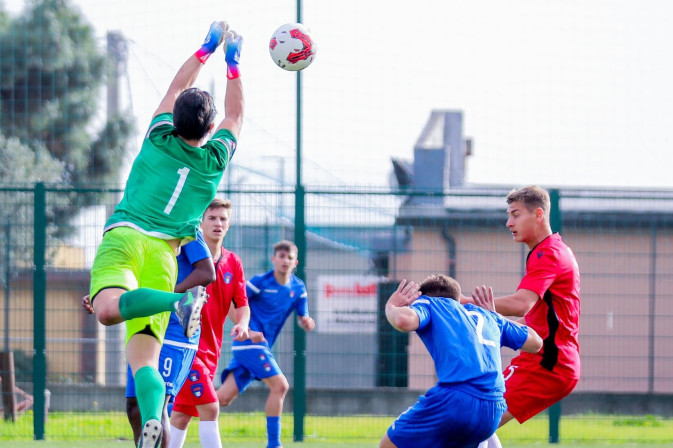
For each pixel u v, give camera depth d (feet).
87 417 68.18
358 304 70.08
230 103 34.42
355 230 69.36
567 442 69.36
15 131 113.80
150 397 29.78
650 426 70.13
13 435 67.21
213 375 45.83
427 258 70.08
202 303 28.48
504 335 36.78
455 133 137.39
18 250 68.33
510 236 70.64
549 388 41.88
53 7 121.39
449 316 35.58
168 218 31.42
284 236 69.15
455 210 71.31
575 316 42.42
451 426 34.42
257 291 59.41
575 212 79.10
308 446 63.31
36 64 118.21
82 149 123.95
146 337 31.14
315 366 69.92
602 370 71.51
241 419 69.15
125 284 29.58
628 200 70.13
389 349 70.08
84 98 123.75
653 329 71.77
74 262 68.28
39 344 67.21
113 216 31.53
